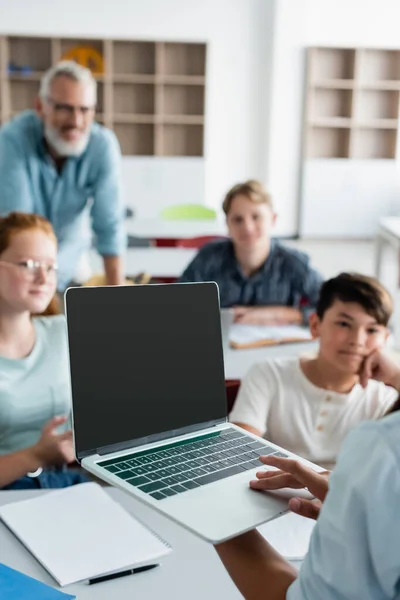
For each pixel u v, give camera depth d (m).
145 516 1.22
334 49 8.20
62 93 2.79
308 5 7.86
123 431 1.05
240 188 2.75
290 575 0.89
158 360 1.11
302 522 1.24
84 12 7.59
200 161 8.05
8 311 1.61
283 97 8.08
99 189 3.07
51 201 3.06
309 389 1.67
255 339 2.43
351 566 0.64
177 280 3.08
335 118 8.34
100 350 1.05
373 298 1.57
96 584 1.02
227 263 2.84
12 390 1.60
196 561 1.09
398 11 7.98
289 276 2.83
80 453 1.01
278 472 0.96
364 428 0.67
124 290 1.10
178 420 1.12
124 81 7.87
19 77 7.68
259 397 1.67
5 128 3.00
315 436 1.67
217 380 1.18
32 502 1.25
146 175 8.05
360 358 1.60
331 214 8.37
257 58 7.94
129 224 4.41
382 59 8.28
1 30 7.52
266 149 8.20
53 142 2.88
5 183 2.98
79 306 1.04
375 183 8.31
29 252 1.61
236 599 0.99
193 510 0.88
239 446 1.09
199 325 1.17
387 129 8.45
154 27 7.71
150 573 1.05
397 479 0.61
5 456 1.40
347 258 7.40
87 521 1.19
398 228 4.64
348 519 0.64
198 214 5.11
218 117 8.07
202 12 7.75
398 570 0.62
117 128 8.19
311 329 1.72
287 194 8.36
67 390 1.69
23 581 0.98
